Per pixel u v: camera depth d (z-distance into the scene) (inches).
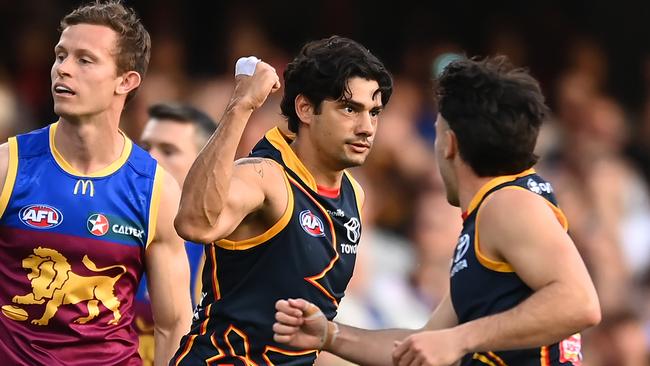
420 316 1353.3
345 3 1860.2
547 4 1913.1
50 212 771.4
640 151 1825.8
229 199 704.4
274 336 704.4
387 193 1598.2
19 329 778.2
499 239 694.5
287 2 1838.1
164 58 1728.6
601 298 1441.9
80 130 773.9
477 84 718.5
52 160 779.4
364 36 1866.4
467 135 716.0
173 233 804.0
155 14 1777.8
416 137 1686.8
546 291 674.8
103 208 779.4
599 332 1198.9
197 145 966.4
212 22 1795.0
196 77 1734.7
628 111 1902.1
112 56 776.9
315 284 753.6
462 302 718.5
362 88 743.1
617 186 1681.8
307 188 754.8
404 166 1627.7
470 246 715.4
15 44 1721.2
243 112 703.7
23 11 1743.4
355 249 780.0
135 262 795.4
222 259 749.9
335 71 740.0
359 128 745.0
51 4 1761.8
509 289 700.0
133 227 786.8
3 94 1568.7
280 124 1473.9
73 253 774.5
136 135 1493.6
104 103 775.7
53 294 774.5
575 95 1809.8
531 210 690.8
